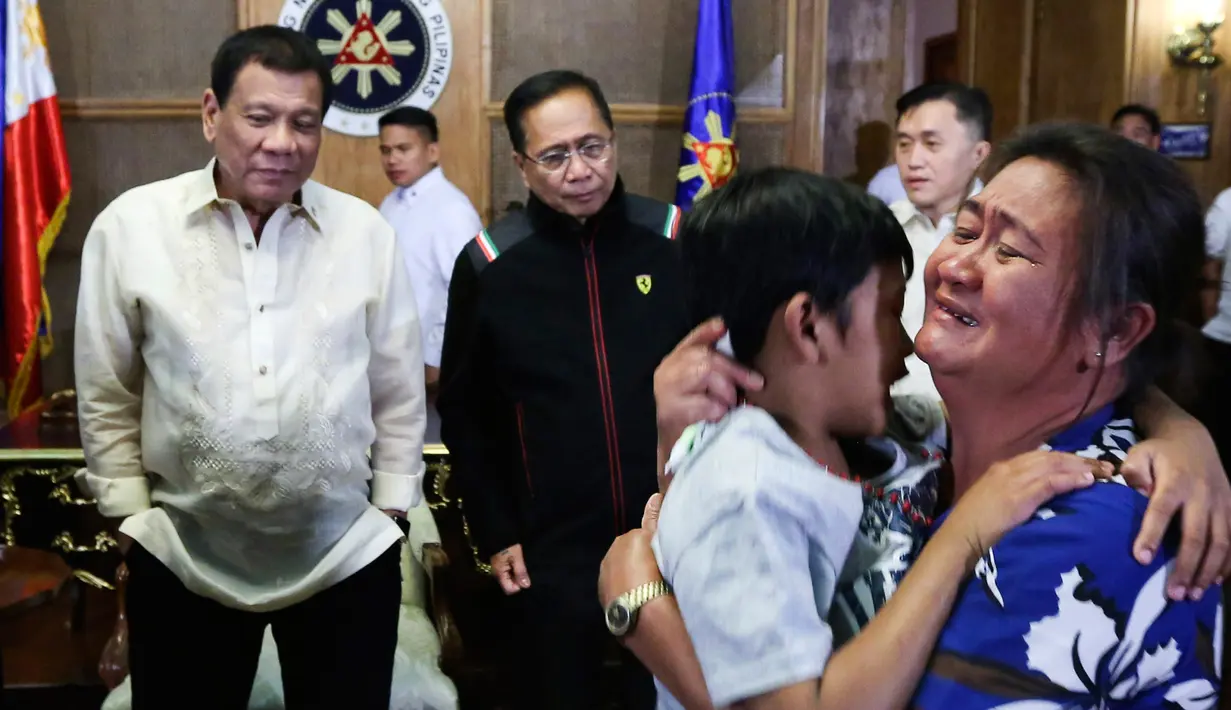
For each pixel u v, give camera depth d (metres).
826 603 0.83
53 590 2.24
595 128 2.16
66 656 3.07
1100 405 0.88
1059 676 0.76
